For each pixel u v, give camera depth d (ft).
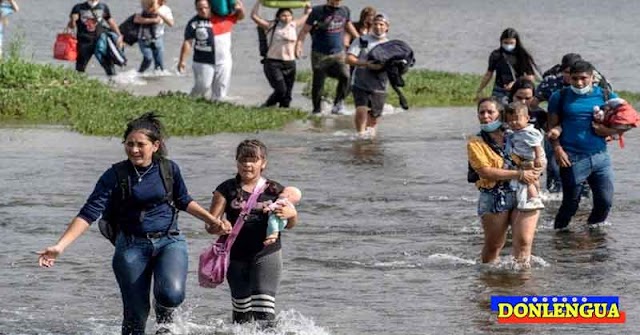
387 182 158.51
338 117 216.54
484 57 342.85
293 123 208.54
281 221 92.43
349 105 231.50
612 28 437.17
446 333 96.53
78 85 221.25
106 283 110.32
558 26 444.14
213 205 92.84
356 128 197.67
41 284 109.50
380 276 113.60
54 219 133.90
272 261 93.45
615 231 132.36
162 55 271.49
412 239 128.06
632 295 107.96
